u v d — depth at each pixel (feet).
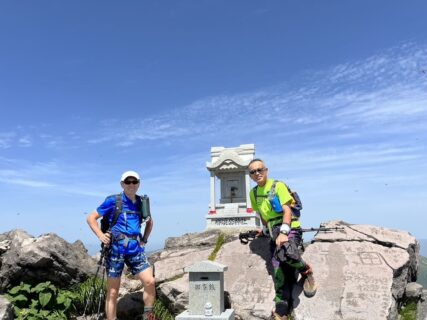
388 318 10.45
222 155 22.33
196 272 10.75
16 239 14.42
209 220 21.67
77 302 13.07
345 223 16.42
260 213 12.64
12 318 10.82
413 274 14.47
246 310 11.58
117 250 10.71
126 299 13.10
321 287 11.72
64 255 14.06
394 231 15.06
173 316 11.92
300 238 12.03
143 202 11.27
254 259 13.94
